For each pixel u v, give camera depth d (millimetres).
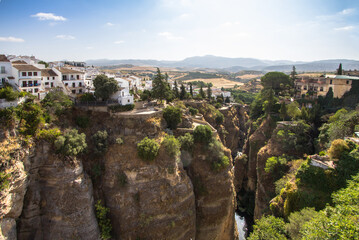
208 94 127812
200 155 54062
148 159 44906
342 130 52938
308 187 42656
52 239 38344
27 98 42438
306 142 67125
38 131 40250
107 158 45719
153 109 60938
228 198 53312
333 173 40719
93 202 42344
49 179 39469
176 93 103562
